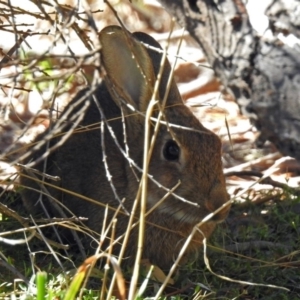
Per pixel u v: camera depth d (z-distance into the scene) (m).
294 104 9.41
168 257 10.09
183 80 16.66
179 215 9.81
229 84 10.02
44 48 15.62
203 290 9.20
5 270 9.20
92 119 10.80
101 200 10.19
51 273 9.03
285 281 9.65
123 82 10.23
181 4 10.18
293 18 9.38
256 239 10.84
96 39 6.39
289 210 11.63
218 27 9.88
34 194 10.97
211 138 9.84
